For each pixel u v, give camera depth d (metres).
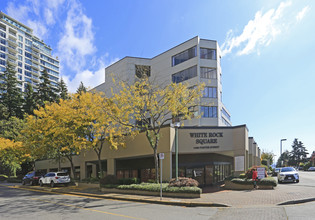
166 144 20.94
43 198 16.86
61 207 12.70
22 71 115.12
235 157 22.20
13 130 39.41
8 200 16.09
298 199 12.55
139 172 25.92
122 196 16.11
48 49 134.88
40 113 24.80
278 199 13.09
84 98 21.94
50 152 29.89
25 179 30.16
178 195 15.05
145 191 16.53
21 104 53.53
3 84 55.56
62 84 54.91
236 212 10.53
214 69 41.84
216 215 10.07
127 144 24.36
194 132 22.11
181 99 19.64
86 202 14.51
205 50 42.00
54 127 23.28
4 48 107.62
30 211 11.69
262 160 55.88
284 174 24.50
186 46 42.66
